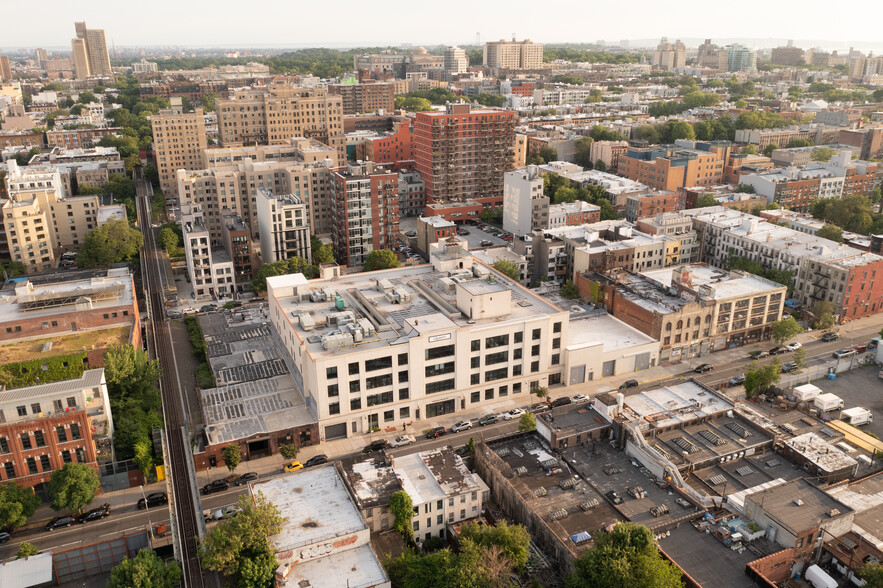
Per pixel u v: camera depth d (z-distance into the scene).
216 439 152.75
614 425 144.00
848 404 175.88
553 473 134.62
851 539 116.25
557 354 184.62
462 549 111.50
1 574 112.81
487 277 189.00
